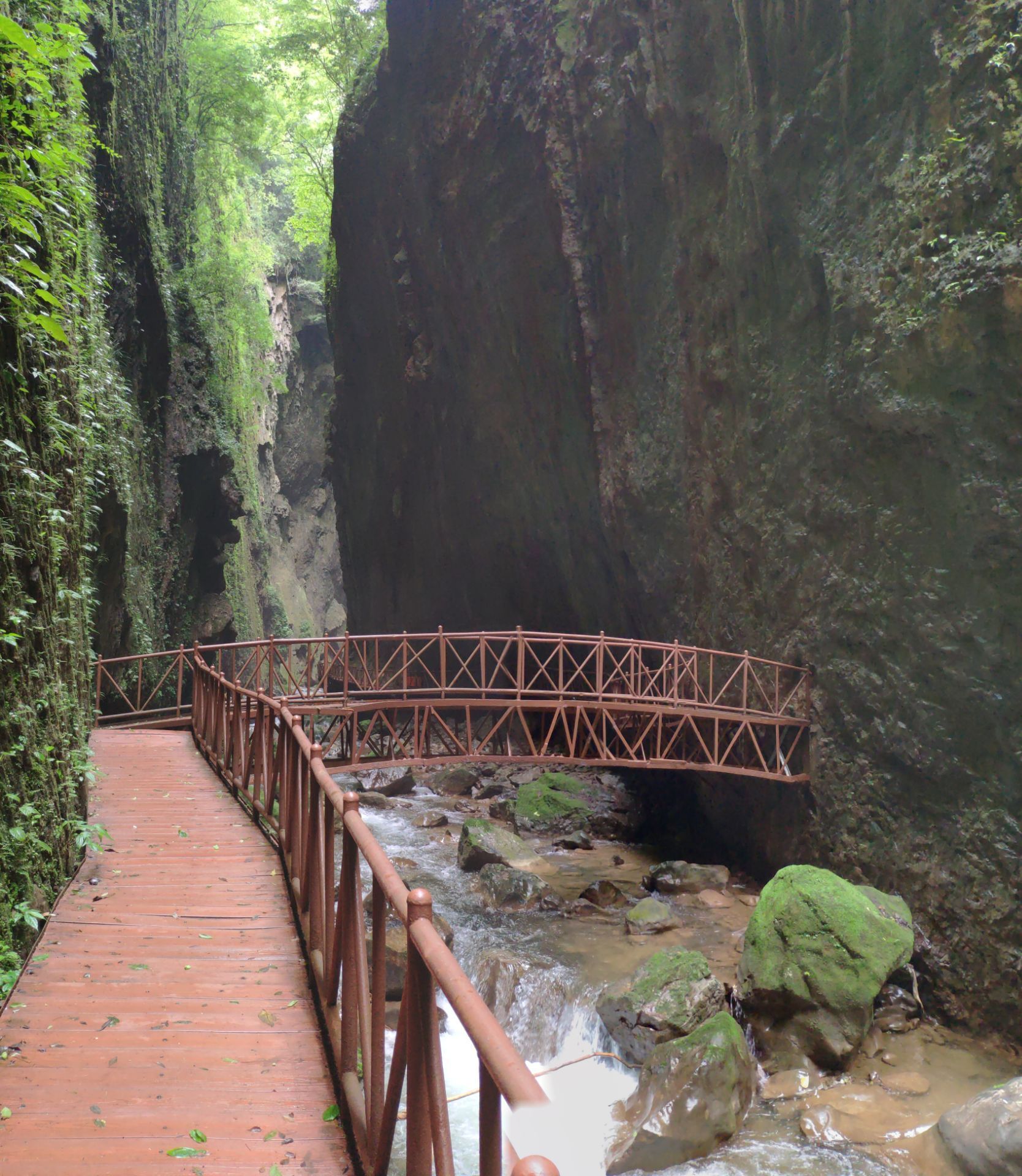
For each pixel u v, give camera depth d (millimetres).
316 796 4387
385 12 27859
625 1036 8203
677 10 14273
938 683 9828
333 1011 3648
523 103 18828
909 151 10094
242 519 34031
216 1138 2990
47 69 5340
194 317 24297
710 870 12914
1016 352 8672
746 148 12648
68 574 6473
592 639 12898
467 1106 7059
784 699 12391
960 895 9406
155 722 14898
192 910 5273
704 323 14211
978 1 9297
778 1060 8406
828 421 11375
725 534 13883
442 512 26281
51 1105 3152
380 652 30906
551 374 19188
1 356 4523
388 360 27922
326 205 34000
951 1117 6965
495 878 12141
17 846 4520
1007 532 8969
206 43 25281
